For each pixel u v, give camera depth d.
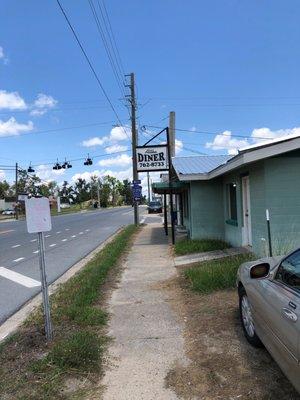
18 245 20.22
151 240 19.72
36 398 4.26
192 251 14.04
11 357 5.27
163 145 19.59
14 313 7.97
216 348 5.45
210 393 4.36
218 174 13.87
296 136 9.80
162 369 4.96
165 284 9.38
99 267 11.24
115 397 4.36
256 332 5.01
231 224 14.69
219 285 8.23
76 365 4.93
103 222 39.34
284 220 10.24
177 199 29.98
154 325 6.52
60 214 71.75
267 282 4.74
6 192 120.50
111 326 6.53
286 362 3.84
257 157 9.90
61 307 7.39
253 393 4.29
